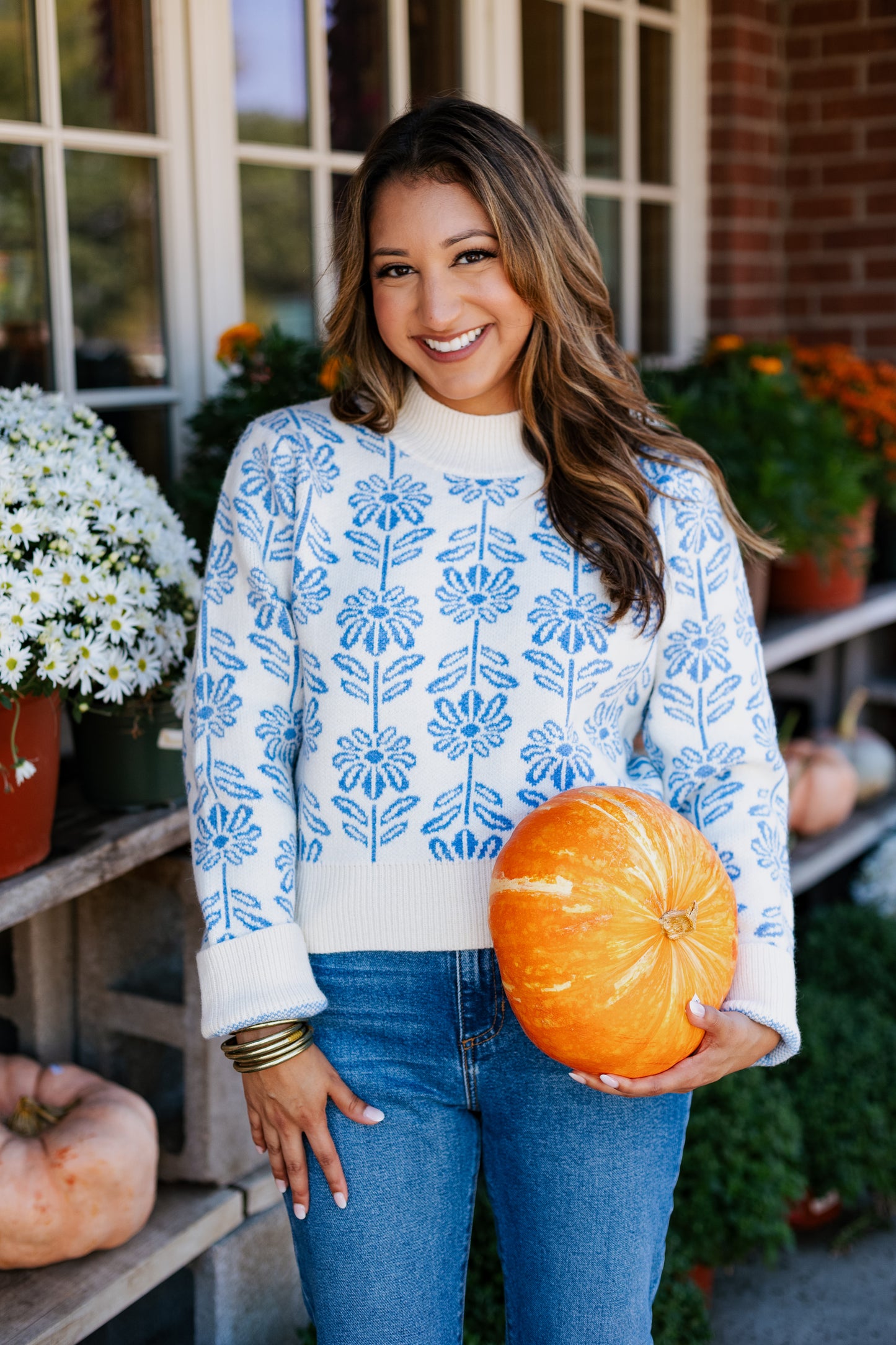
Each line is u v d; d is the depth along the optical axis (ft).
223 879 4.40
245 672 4.51
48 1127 6.60
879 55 13.41
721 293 13.66
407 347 4.58
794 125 13.99
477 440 4.70
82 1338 6.12
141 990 7.55
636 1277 4.51
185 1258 6.79
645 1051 4.13
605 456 4.59
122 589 5.77
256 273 9.41
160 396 8.84
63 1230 6.23
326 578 4.52
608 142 12.37
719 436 10.31
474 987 4.44
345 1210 4.50
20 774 5.45
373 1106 4.51
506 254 4.41
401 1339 4.50
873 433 11.96
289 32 9.35
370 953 4.46
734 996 4.51
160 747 6.56
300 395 8.19
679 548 4.70
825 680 13.41
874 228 13.78
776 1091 8.69
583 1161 4.48
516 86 11.09
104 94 8.34
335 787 4.46
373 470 4.68
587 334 4.69
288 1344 7.52
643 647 4.62
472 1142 4.74
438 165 4.40
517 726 4.41
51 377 8.28
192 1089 7.14
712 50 13.25
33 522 5.60
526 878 4.10
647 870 4.12
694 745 4.77
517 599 4.47
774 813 4.76
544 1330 4.53
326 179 9.70
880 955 10.84
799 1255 9.19
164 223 8.79
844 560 11.46
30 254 8.13
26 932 7.29
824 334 14.24
